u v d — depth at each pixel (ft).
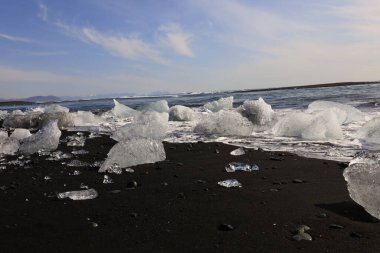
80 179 14.07
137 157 16.26
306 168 14.16
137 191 12.09
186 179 13.38
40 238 8.46
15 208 10.81
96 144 22.89
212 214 9.61
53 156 19.08
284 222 8.82
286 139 21.76
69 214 10.07
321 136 21.43
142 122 24.97
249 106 26.58
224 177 13.41
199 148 19.89
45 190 12.72
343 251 7.23
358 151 17.31
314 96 69.05
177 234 8.43
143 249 7.72
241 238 8.06
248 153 17.84
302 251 7.30
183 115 36.70
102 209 10.38
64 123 35.29
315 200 10.30
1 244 8.19
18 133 26.07
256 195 11.00
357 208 9.56
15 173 15.69
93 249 7.79
